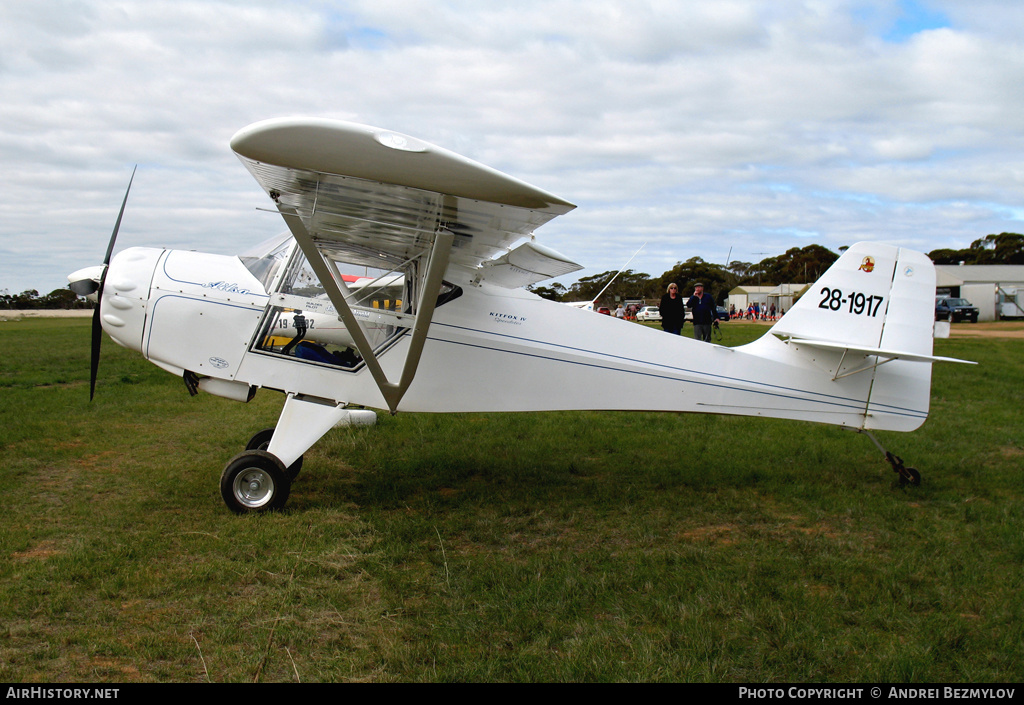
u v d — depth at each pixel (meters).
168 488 5.11
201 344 5.03
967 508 4.93
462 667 2.74
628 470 6.09
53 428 7.11
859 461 6.43
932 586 3.63
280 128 3.49
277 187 4.24
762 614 3.22
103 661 2.77
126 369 12.52
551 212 4.02
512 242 4.68
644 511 4.95
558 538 4.38
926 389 5.75
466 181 3.79
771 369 5.71
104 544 3.97
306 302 4.90
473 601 3.38
